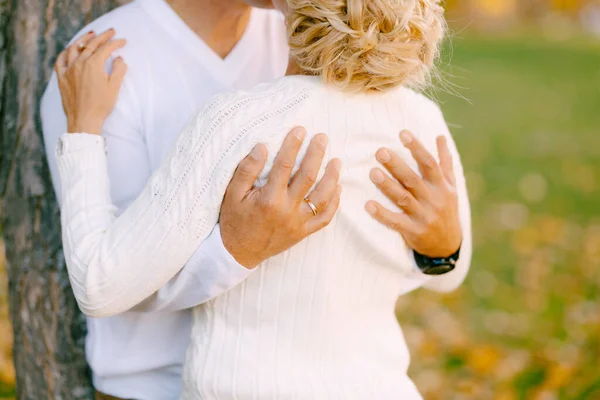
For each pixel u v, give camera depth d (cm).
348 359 153
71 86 160
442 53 168
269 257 143
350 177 147
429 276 179
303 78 146
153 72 168
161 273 141
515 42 1780
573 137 862
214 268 141
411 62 142
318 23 140
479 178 698
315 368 150
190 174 138
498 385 362
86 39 167
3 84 203
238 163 138
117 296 142
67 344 203
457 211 165
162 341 169
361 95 149
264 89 144
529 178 703
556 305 451
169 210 138
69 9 196
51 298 201
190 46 172
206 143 138
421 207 157
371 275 155
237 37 182
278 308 148
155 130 167
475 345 399
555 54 1548
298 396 147
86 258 142
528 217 601
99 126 158
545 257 520
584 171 730
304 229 140
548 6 2373
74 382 204
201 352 151
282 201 137
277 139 139
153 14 172
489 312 442
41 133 196
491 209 618
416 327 419
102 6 200
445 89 167
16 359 213
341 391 150
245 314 149
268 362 148
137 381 172
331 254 148
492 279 485
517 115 968
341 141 146
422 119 163
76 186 150
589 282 482
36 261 201
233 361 148
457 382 367
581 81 1230
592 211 623
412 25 142
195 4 174
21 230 202
